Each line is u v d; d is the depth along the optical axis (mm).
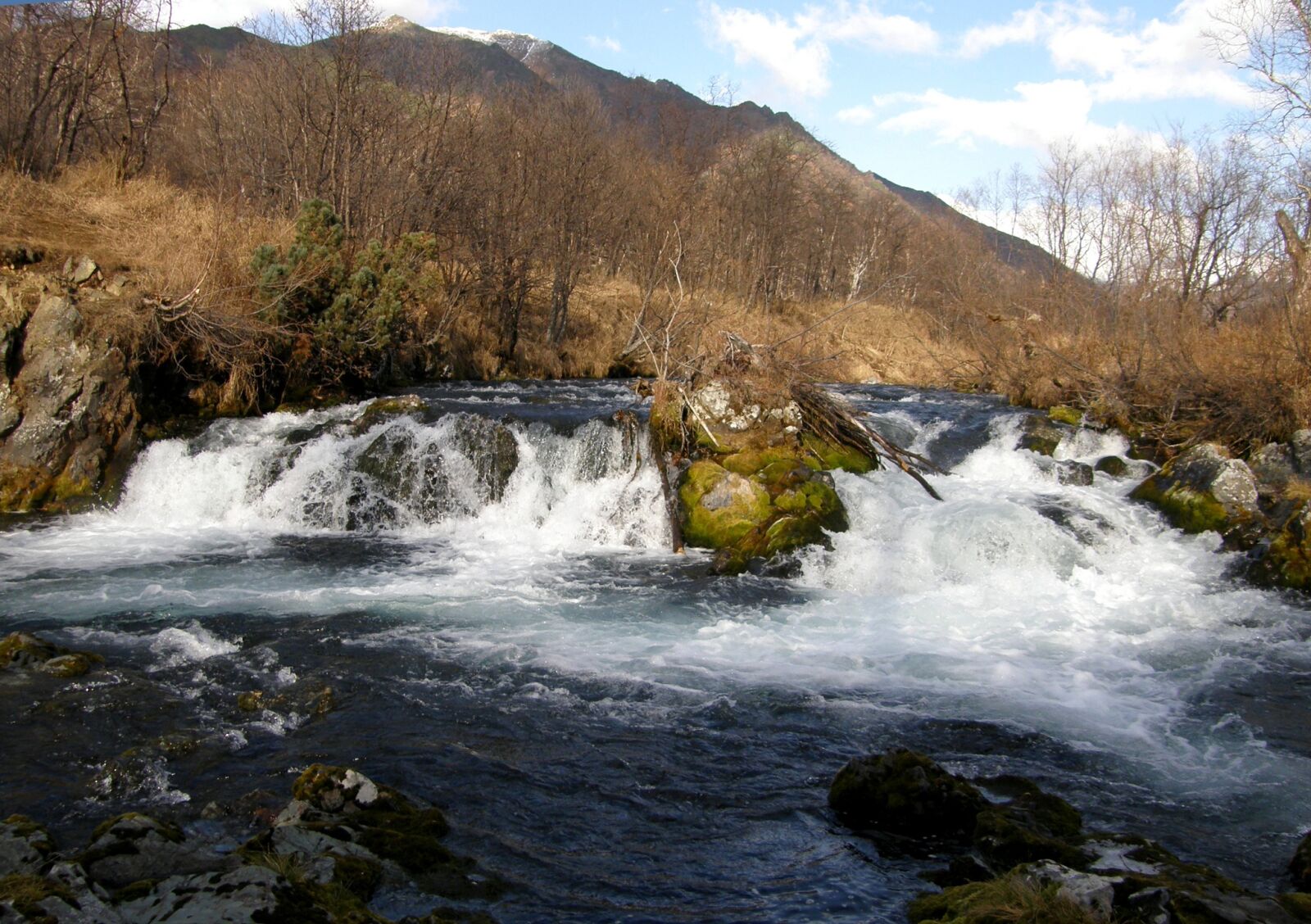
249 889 5160
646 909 5938
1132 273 29375
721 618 12242
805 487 15156
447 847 6582
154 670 9859
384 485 16922
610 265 41406
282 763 7859
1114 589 13500
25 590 12578
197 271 20047
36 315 17438
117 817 6320
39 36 30047
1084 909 5199
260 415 20219
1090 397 22312
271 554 14812
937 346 41938
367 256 24938
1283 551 13828
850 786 7332
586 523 16188
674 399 16969
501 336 31422
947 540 14219
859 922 5812
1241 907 5277
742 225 47062
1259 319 23594
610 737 8625
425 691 9578
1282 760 8492
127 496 17203
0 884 5059
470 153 32406
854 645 11375
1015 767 8258
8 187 24109
